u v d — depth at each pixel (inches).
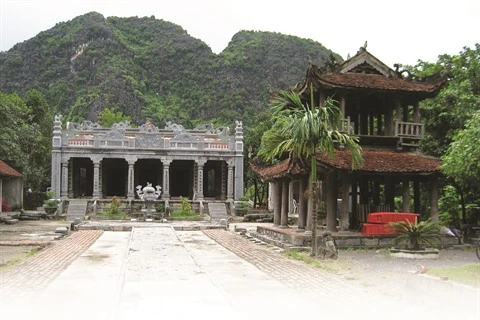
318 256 859.4
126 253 911.0
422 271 570.3
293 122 847.1
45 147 2874.0
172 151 2454.5
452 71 1373.0
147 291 546.9
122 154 2417.6
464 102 1278.3
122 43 6003.9
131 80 5374.0
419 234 900.0
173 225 1712.6
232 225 1867.6
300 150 875.4
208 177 2795.3
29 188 2655.0
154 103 5329.7
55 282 601.0
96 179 2395.4
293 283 605.0
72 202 2263.8
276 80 5521.7
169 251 952.3
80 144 2401.6
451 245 1055.0
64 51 5994.1
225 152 2491.4
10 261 785.6
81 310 455.2
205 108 5187.0
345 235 1008.9
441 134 1378.0
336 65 1131.3
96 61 5644.7
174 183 2778.1
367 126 1237.1
